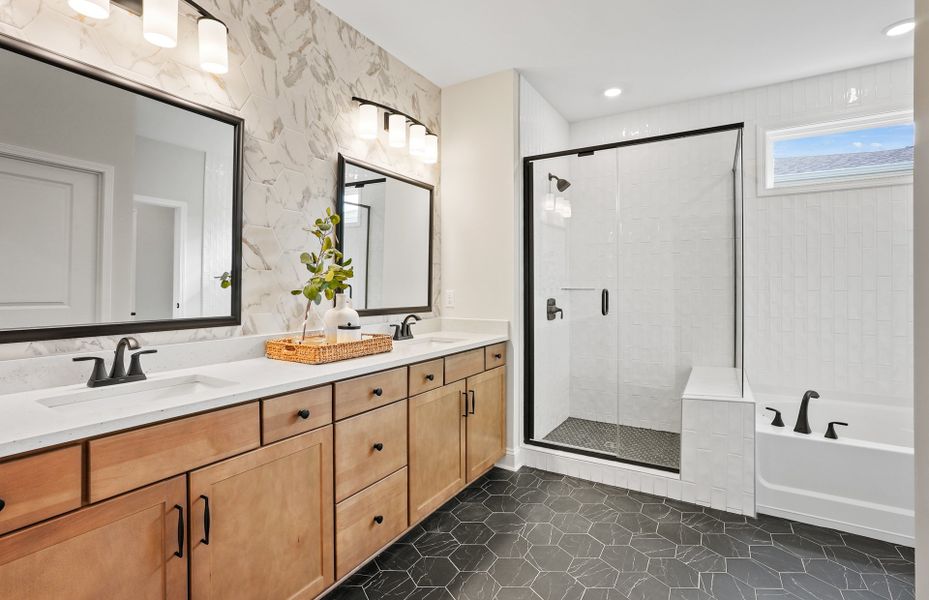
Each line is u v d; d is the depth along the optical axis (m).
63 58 1.43
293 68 2.18
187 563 1.24
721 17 2.41
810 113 3.11
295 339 2.10
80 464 1.05
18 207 1.35
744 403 2.37
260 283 2.03
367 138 2.49
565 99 3.46
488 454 2.73
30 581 0.97
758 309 3.24
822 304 3.07
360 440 1.80
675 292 2.85
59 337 1.43
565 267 3.06
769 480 2.35
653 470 2.64
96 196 1.51
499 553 2.01
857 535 2.15
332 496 1.67
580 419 3.06
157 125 1.67
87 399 1.38
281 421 1.49
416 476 2.11
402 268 2.85
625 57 2.83
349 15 2.40
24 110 1.36
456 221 3.15
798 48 2.73
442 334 3.01
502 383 2.91
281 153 2.12
